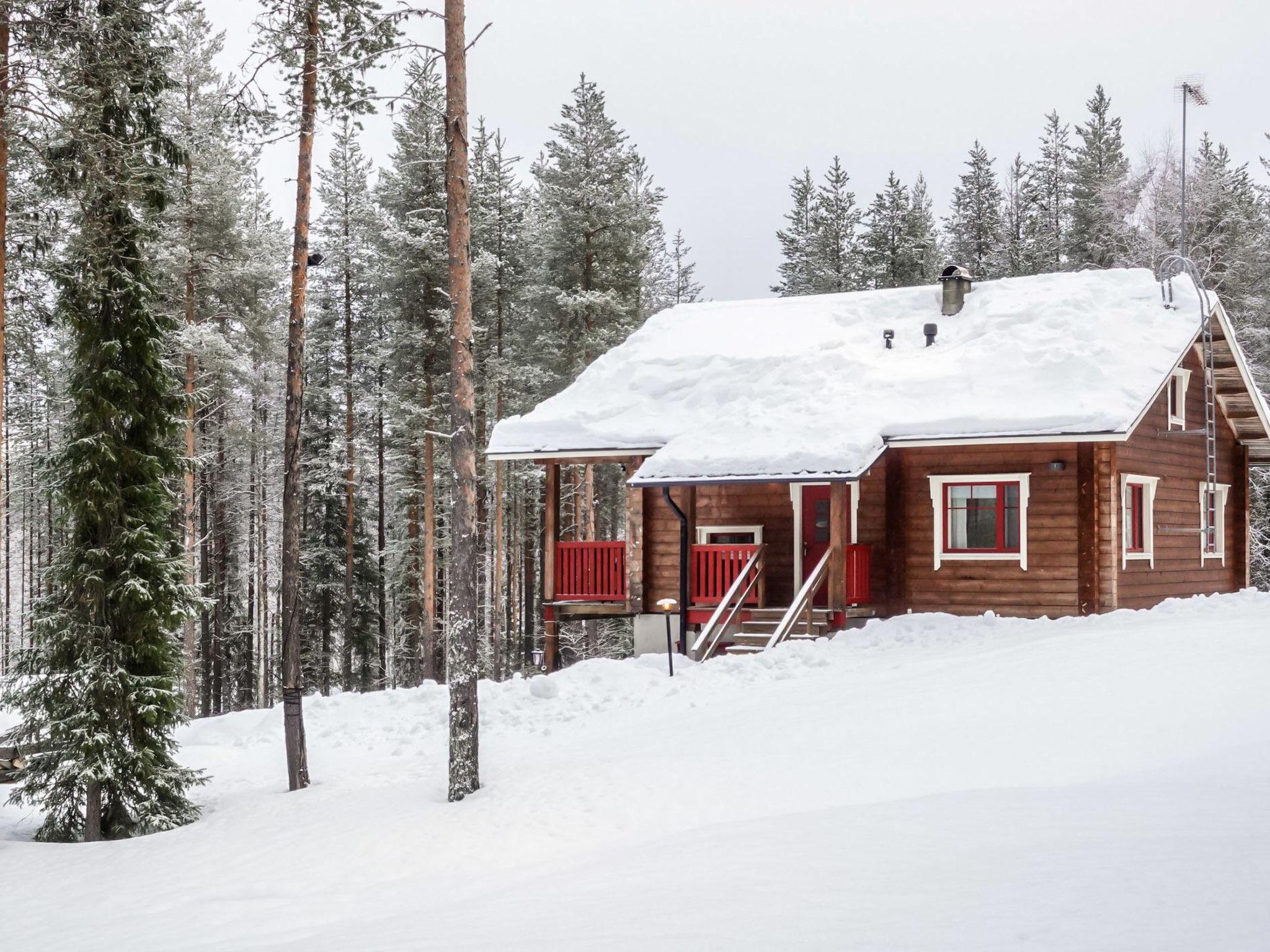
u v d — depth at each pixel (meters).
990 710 13.34
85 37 14.30
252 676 44.75
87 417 14.69
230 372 33.69
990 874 6.77
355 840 11.23
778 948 5.68
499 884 8.98
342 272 41.16
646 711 17.23
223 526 40.59
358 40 14.33
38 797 15.79
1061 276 26.78
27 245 15.55
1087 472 21.95
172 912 9.32
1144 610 21.03
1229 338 25.52
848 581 22.77
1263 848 6.66
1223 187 49.69
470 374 13.93
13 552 54.47
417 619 41.50
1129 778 9.56
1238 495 28.88
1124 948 5.09
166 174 15.55
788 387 25.03
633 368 27.69
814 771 11.52
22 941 8.88
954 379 23.81
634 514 24.98
